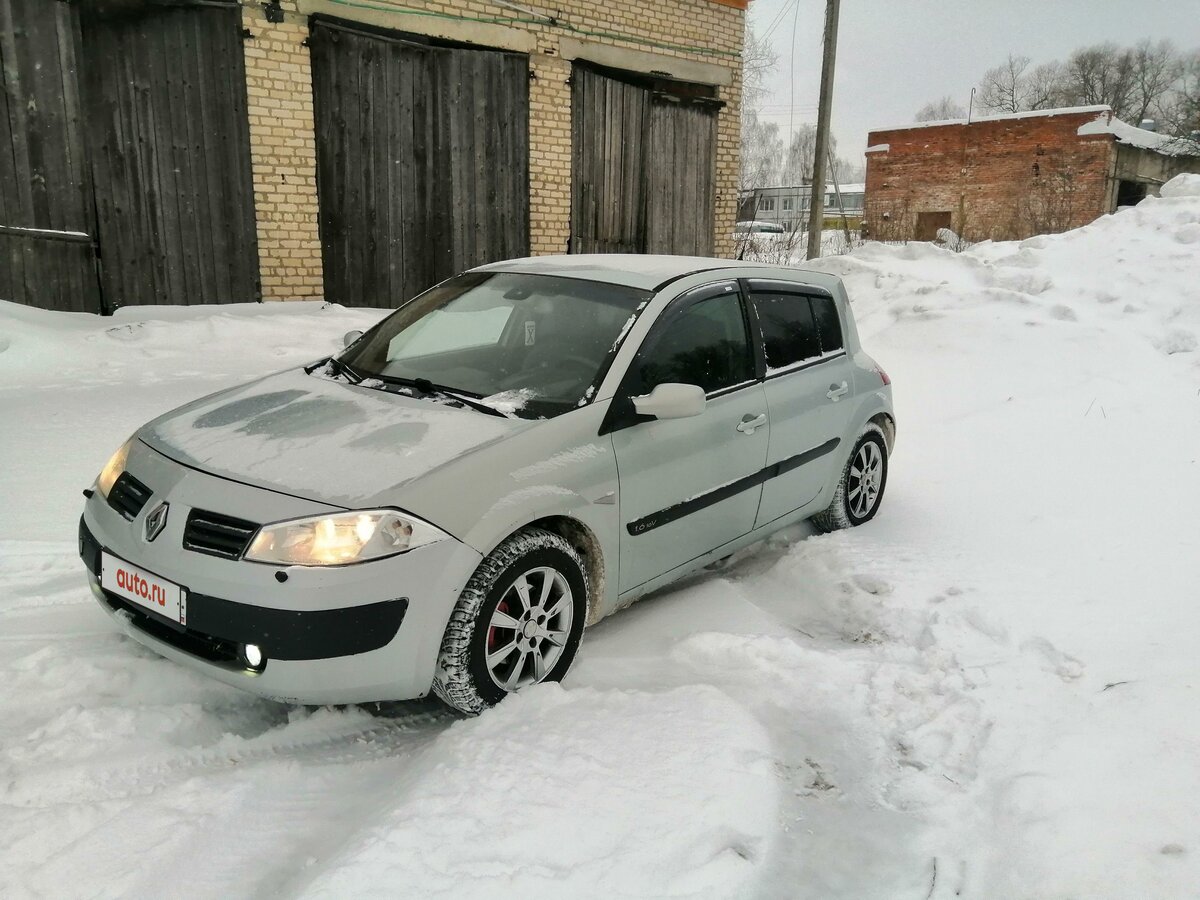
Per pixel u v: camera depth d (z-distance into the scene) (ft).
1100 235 36.73
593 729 9.26
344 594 8.52
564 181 38.83
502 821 7.72
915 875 7.60
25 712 9.43
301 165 30.89
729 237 47.37
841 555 14.51
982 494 17.93
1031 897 7.22
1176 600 12.67
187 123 28.40
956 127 105.09
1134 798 8.25
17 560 12.76
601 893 7.04
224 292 30.07
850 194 181.16
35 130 25.86
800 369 14.71
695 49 42.83
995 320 29.60
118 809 7.88
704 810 8.06
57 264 26.84
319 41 30.53
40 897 6.84
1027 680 10.59
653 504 11.52
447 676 9.29
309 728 9.64
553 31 36.91
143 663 10.37
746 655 11.27
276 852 7.64
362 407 11.02
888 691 10.55
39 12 25.38
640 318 12.03
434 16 33.24
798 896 7.30
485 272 14.35
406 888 6.91
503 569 9.50
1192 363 26.66
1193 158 112.16
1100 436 21.06
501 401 11.03
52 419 18.24
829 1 50.34
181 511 9.10
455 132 34.83
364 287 33.55
